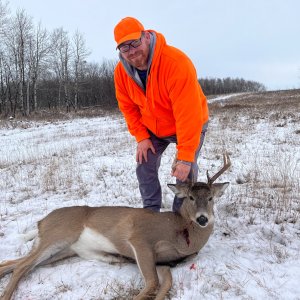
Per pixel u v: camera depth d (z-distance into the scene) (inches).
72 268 168.2
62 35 2050.9
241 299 140.7
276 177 280.5
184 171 170.4
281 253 172.4
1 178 331.3
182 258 173.8
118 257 177.5
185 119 167.0
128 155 414.6
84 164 372.8
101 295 148.3
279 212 217.3
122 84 184.5
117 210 179.9
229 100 1873.8
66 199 260.7
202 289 147.8
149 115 184.1
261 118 722.8
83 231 180.2
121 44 158.9
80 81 1988.2
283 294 143.3
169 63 163.2
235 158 366.0
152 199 205.2
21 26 1486.2
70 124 938.7
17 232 207.2
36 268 171.9
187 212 170.7
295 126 566.6
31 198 269.3
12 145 590.2
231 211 222.5
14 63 1584.6
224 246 182.1
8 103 1699.1
